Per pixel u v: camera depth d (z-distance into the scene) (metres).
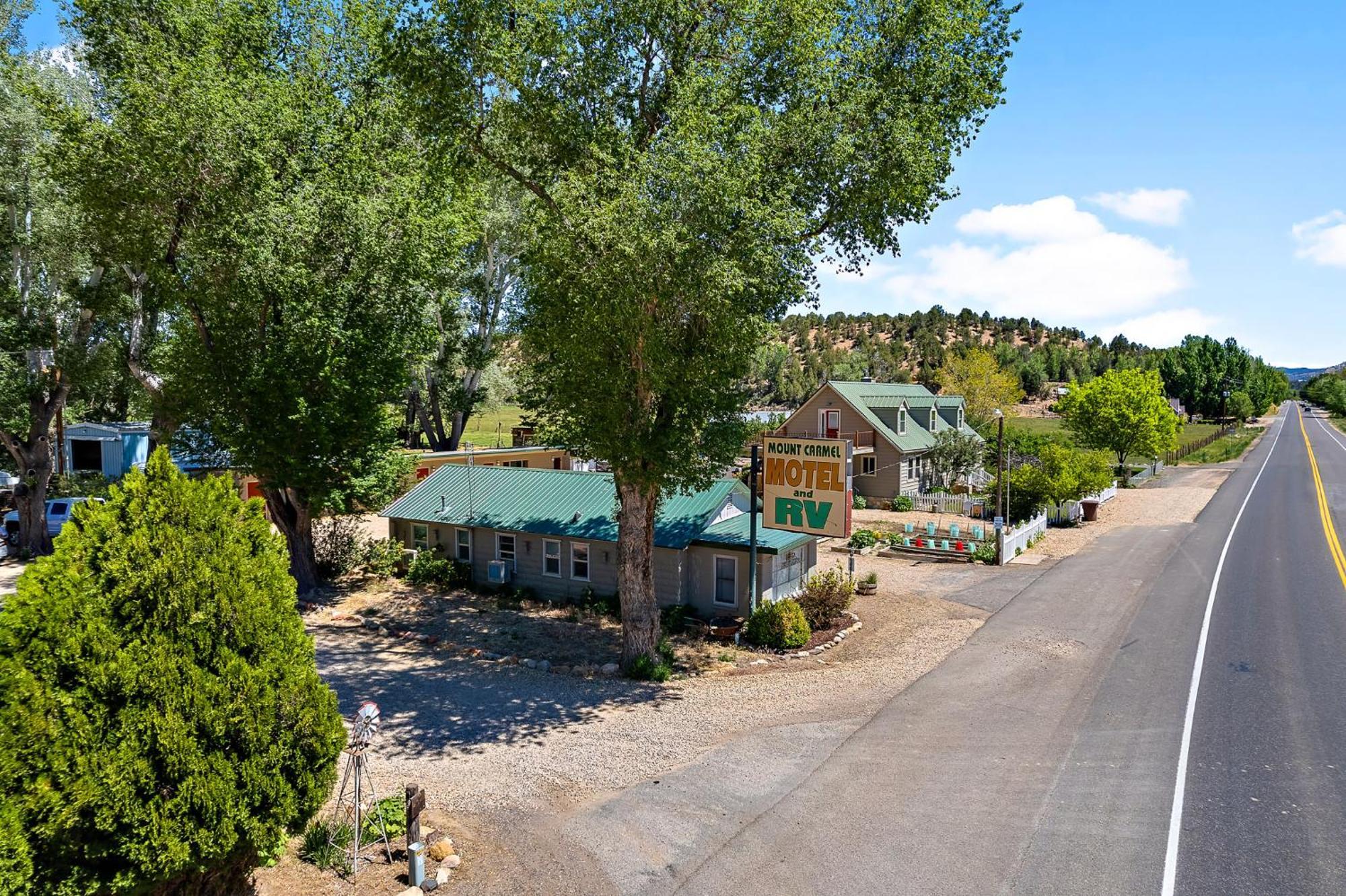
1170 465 60.16
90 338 30.69
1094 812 9.71
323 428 20.41
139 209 20.08
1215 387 103.31
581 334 14.12
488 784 10.65
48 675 5.92
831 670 16.11
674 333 14.55
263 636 6.98
